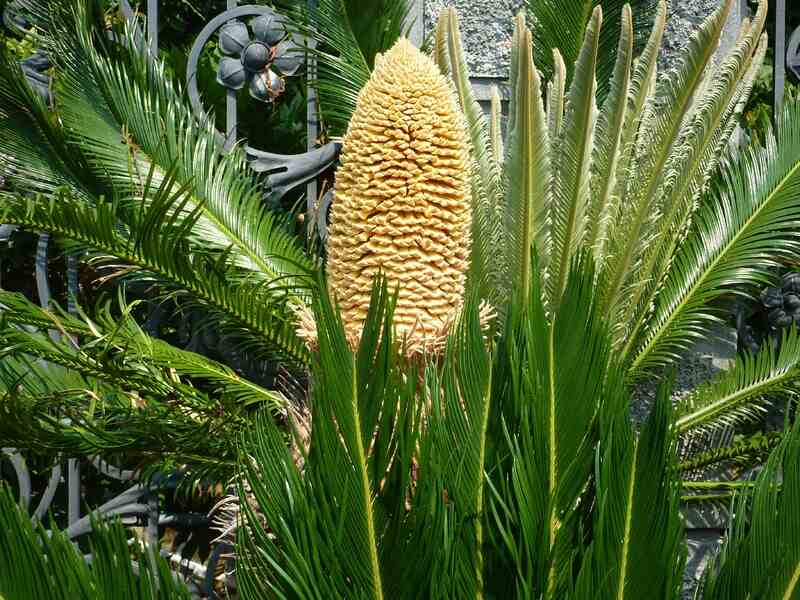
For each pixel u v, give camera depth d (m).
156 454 1.50
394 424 1.06
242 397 1.60
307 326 1.42
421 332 1.32
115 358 1.50
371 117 1.34
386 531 1.06
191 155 1.75
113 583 1.03
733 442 1.74
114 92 1.72
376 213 1.33
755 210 1.73
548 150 1.58
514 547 1.08
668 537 1.14
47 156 1.68
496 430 1.16
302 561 1.03
